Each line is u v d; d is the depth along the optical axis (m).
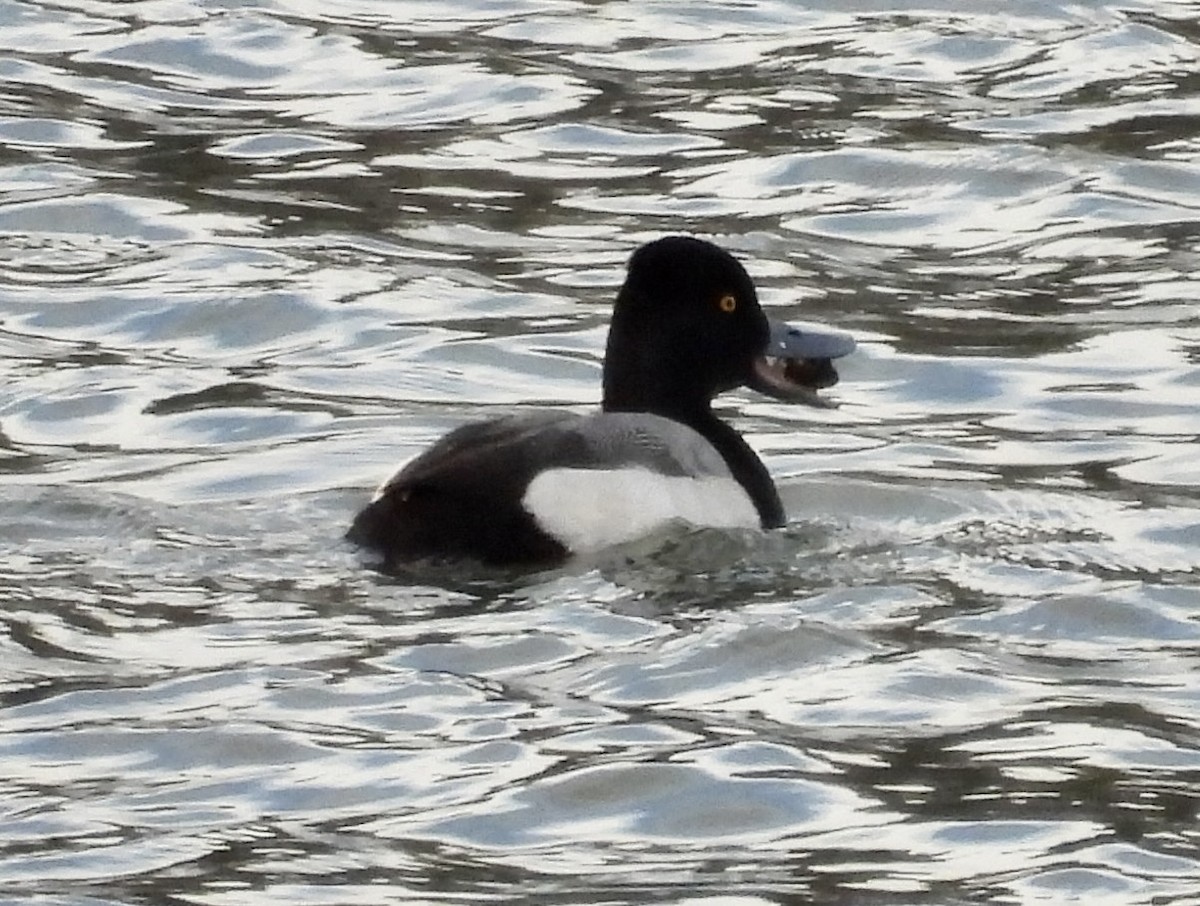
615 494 12.67
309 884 9.94
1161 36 22.20
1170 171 19.61
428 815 10.47
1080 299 17.55
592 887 9.98
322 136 20.30
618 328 13.74
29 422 15.46
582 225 18.72
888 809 10.59
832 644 11.98
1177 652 12.12
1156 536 13.60
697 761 10.88
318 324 17.03
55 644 11.82
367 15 22.75
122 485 14.26
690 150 20.03
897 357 16.55
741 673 11.72
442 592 12.32
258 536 13.13
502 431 12.92
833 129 20.34
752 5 23.08
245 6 22.75
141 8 22.75
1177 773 10.90
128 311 17.22
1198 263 18.16
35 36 22.16
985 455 15.04
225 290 17.47
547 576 12.45
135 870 10.02
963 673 11.75
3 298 17.41
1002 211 19.09
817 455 15.00
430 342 16.73
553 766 10.81
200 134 20.31
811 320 17.12
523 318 17.16
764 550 13.05
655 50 22.02
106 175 19.48
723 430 13.64
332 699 11.30
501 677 11.56
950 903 9.85
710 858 10.21
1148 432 15.41
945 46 22.06
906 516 13.95
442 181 19.48
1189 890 9.98
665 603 12.35
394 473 13.01
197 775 10.73
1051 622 12.38
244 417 15.50
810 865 10.17
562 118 20.59
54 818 10.39
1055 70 21.55
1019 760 10.98
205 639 11.86
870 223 18.91
